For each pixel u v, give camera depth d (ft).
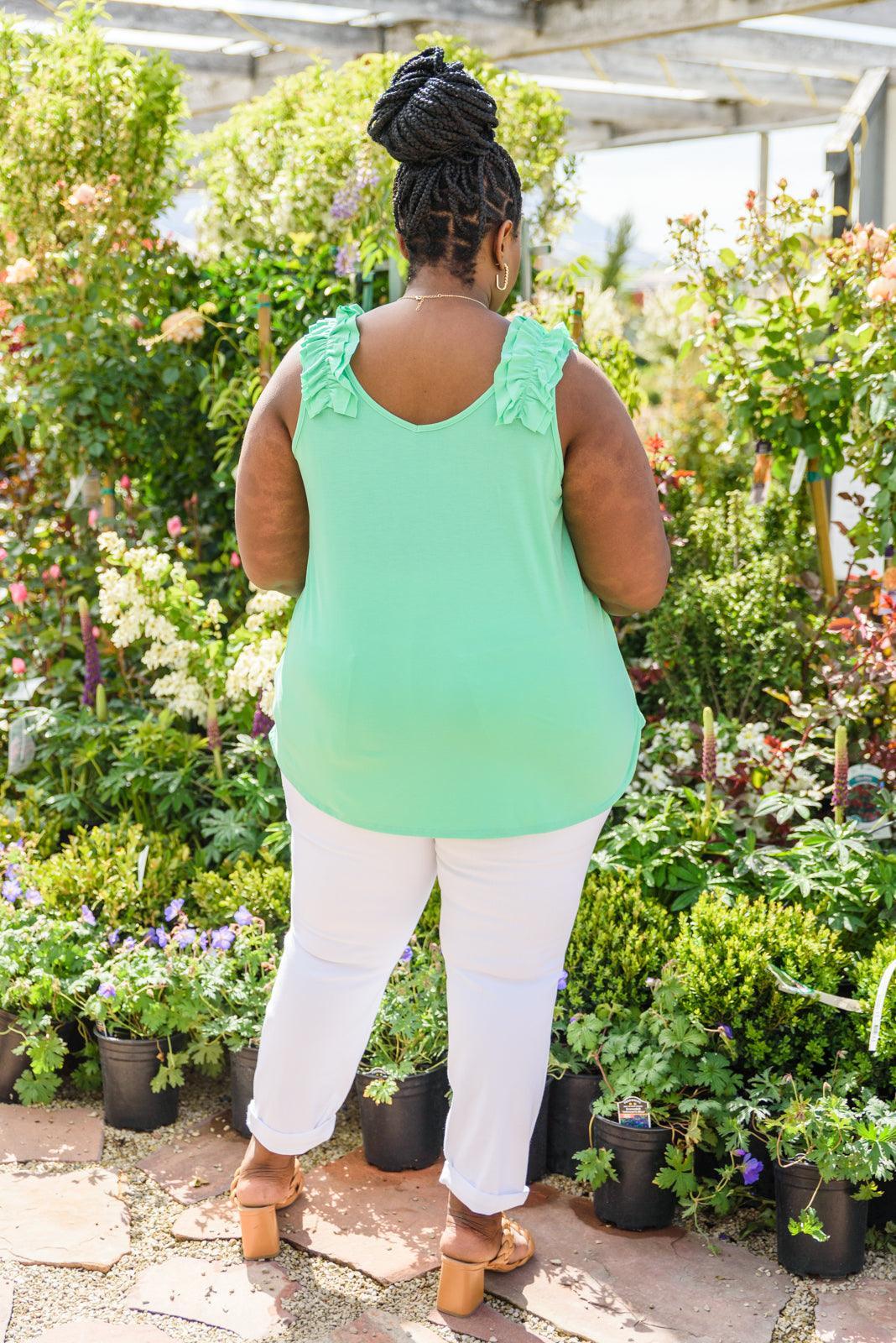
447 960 6.21
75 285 13.87
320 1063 6.56
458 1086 6.23
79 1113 8.66
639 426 15.03
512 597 5.38
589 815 5.81
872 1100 7.00
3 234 14.23
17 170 13.98
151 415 13.60
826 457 11.66
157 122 14.43
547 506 5.37
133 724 10.81
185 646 10.70
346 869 6.05
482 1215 6.40
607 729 5.68
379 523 5.35
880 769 9.76
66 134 13.94
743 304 11.59
